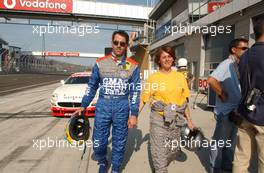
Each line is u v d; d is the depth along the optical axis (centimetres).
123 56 361
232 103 360
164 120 346
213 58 1625
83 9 3023
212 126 705
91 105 800
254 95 256
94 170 411
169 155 365
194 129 382
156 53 360
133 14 3241
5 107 1020
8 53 5803
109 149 509
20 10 2812
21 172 401
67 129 396
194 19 1955
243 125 282
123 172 406
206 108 1009
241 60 271
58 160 452
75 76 986
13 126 695
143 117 846
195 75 1873
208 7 1645
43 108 995
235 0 1210
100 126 364
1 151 496
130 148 520
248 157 293
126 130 372
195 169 418
